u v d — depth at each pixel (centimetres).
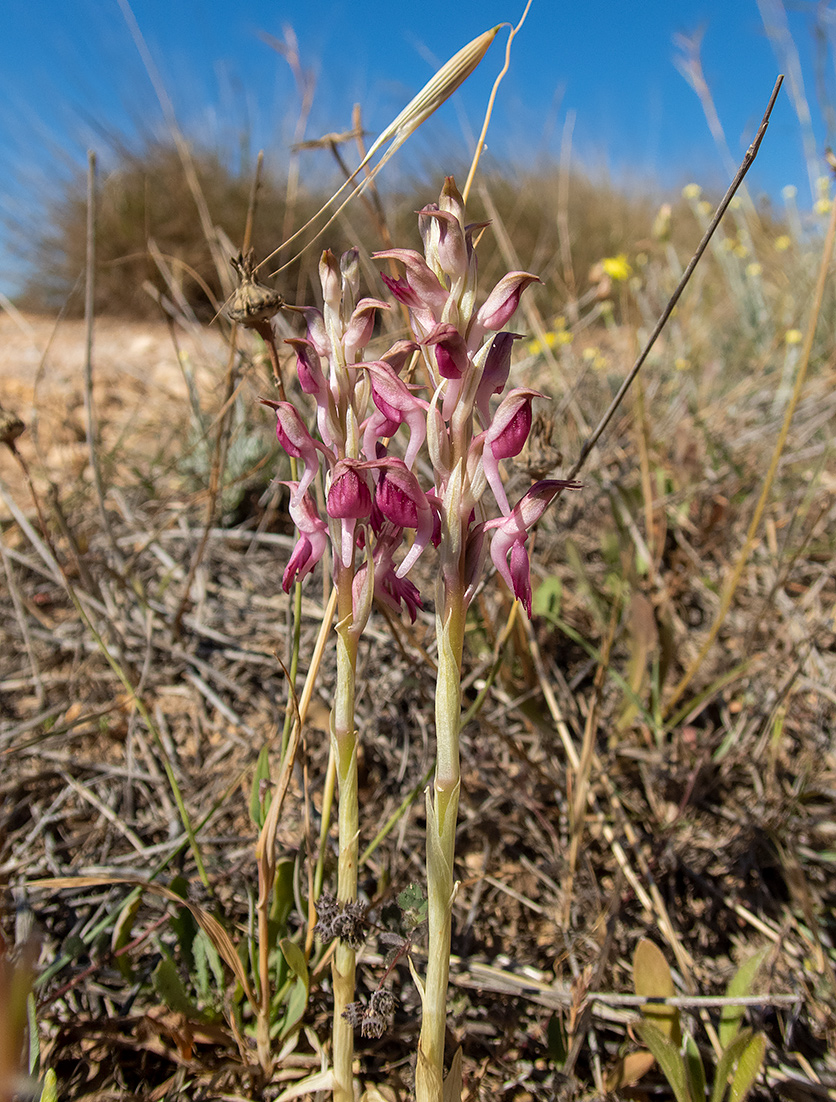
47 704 35
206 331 85
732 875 28
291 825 28
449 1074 15
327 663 35
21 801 30
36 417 34
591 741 26
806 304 66
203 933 23
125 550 43
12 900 26
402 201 80
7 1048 6
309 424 33
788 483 47
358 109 25
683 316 73
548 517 43
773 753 29
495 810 30
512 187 109
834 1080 23
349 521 14
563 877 27
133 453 55
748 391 59
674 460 47
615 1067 22
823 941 26
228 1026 22
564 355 64
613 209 114
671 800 30
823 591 41
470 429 13
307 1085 19
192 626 38
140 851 27
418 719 31
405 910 18
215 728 33
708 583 40
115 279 104
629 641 32
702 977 26
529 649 32
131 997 23
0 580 41
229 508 45
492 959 25
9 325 101
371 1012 17
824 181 59
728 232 95
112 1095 21
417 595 15
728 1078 22
